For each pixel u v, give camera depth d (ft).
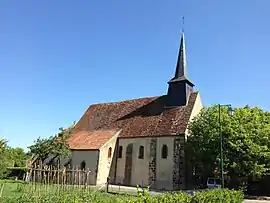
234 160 94.43
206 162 99.91
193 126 107.76
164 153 111.24
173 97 123.95
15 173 115.65
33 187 52.95
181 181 104.53
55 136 119.14
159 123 119.14
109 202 25.66
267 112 112.88
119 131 128.06
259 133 98.27
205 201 38.91
